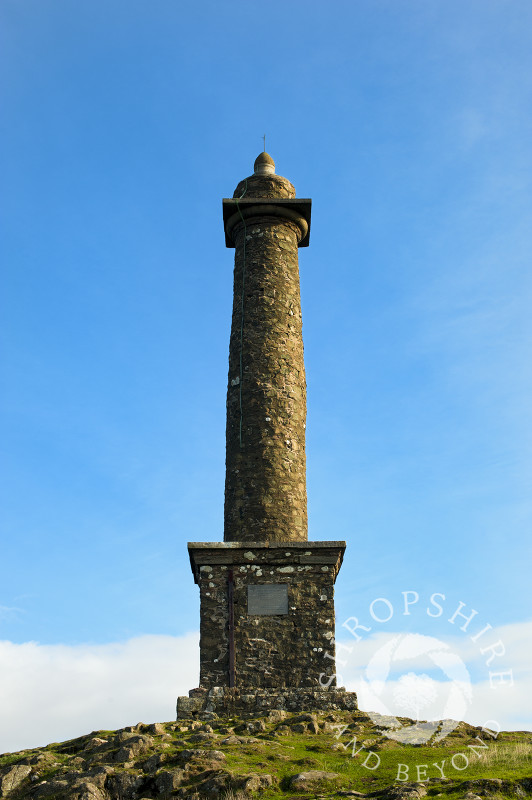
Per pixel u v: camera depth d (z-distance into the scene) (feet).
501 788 41.75
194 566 68.49
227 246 82.99
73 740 54.70
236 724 54.60
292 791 43.37
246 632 63.26
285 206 78.84
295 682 61.67
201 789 43.57
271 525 68.08
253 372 73.05
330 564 65.26
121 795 44.78
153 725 52.90
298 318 76.74
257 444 70.54
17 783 47.91
